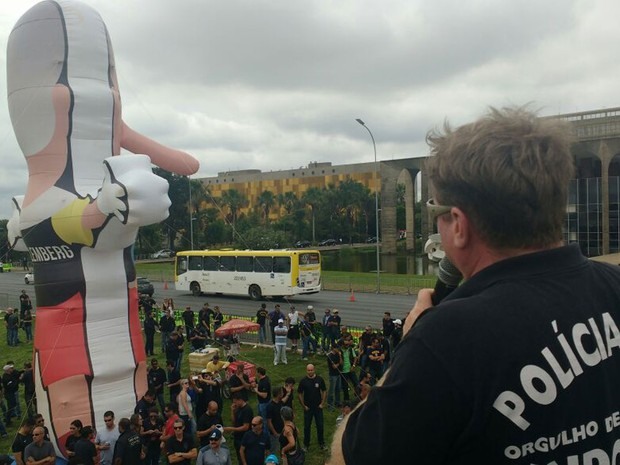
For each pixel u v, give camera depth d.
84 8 11.40
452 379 1.22
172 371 13.23
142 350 11.78
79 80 11.08
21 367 18.94
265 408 11.27
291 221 96.62
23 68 10.95
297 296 34.66
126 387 11.27
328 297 33.97
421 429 1.21
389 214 77.19
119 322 11.34
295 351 19.67
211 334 21.03
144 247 74.12
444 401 1.21
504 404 1.21
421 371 1.24
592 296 1.36
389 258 72.69
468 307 1.29
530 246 1.38
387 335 17.02
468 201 1.37
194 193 79.06
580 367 1.27
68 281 10.88
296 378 16.38
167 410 9.85
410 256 74.81
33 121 10.96
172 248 79.94
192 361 16.30
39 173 11.08
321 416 11.38
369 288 36.91
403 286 36.84
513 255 1.38
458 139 1.41
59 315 10.85
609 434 1.28
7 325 22.62
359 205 101.25
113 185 9.92
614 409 1.30
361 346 14.73
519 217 1.33
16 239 11.95
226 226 80.75
